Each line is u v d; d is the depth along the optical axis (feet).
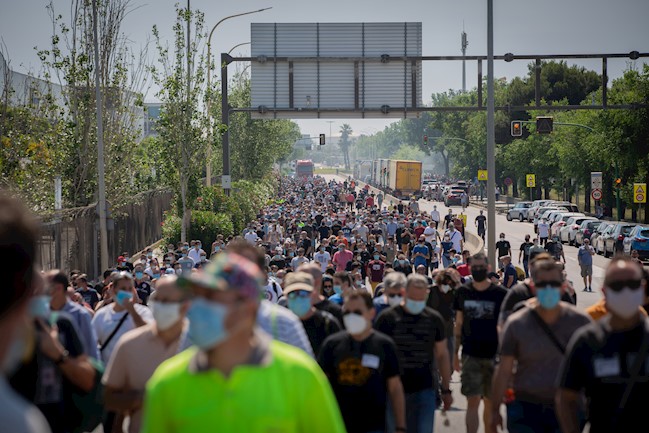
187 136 316.40
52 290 63.77
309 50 347.77
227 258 28.55
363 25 346.13
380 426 61.82
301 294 70.74
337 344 61.82
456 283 99.50
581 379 46.75
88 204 280.10
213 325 27.55
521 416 64.75
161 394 28.17
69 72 279.69
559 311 63.46
